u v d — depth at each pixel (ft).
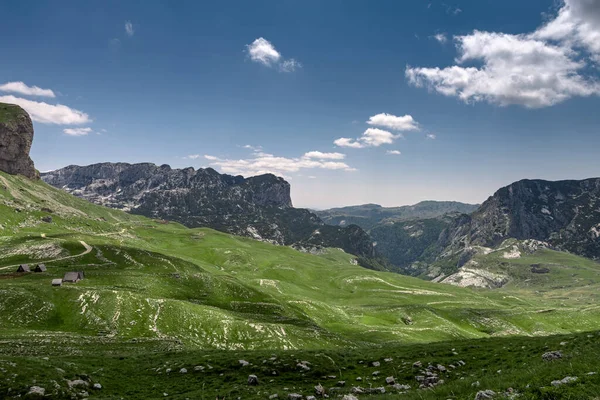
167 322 345.92
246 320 381.60
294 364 154.51
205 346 318.04
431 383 120.57
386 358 162.40
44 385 110.73
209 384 133.69
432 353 166.61
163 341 292.20
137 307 359.46
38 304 340.59
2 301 332.19
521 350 153.99
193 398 111.24
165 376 146.72
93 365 158.40
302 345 345.31
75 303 354.54
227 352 188.34
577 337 155.94
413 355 164.35
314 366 153.28
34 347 222.48
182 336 326.85
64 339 262.67
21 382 109.50
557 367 78.64
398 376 135.44
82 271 495.82
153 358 179.11
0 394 102.22
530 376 75.87
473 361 149.38
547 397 60.18
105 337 295.28
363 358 164.96
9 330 277.64
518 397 62.39
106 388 127.13
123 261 611.47
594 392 57.52
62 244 648.79
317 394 113.19
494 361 143.13
